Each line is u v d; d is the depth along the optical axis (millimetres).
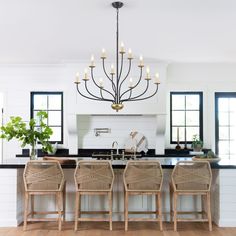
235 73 6922
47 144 4879
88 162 4352
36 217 4902
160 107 6504
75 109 6508
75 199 4863
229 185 4648
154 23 4168
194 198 4863
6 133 4648
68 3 3535
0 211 4641
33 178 4383
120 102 4480
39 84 6980
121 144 6984
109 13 3822
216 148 7074
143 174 4344
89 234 4293
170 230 4457
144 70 6484
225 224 4617
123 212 4855
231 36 4742
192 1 3477
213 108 6988
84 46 5320
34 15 3895
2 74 6969
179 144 7082
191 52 5727
